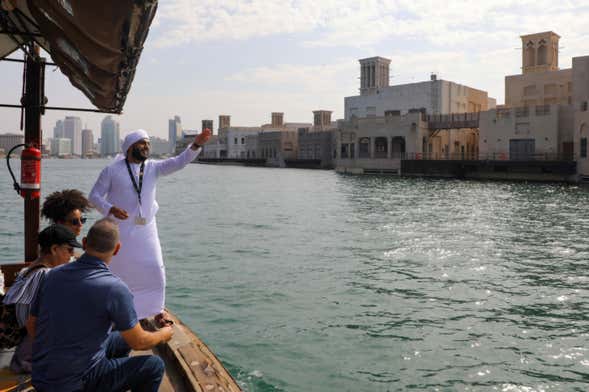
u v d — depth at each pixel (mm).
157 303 4738
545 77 64188
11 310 4066
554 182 53219
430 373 6664
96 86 5879
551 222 22078
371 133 76562
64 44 4473
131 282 4578
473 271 12539
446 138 77438
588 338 7949
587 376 6621
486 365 6918
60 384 2756
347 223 21766
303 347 7465
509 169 58344
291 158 115062
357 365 6863
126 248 4547
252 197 36938
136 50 4352
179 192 43094
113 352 3518
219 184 55281
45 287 2861
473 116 66938
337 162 83750
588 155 51344
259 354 7188
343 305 9562
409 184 51844
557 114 55875
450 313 9164
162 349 4629
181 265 13047
